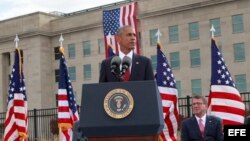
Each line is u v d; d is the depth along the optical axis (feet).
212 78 68.64
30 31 381.60
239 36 297.74
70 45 379.76
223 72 68.33
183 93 315.17
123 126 24.66
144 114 24.57
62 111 77.10
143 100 24.76
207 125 48.24
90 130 25.08
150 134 24.73
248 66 293.02
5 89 393.09
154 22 329.52
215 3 305.53
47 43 386.11
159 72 74.54
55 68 385.09
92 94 25.34
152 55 326.03
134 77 29.68
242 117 65.82
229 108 66.23
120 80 29.60
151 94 24.81
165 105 72.54
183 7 317.42
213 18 307.78
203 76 308.19
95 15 365.81
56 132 160.76
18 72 77.71
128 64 29.35
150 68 30.19
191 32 315.99
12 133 76.33
